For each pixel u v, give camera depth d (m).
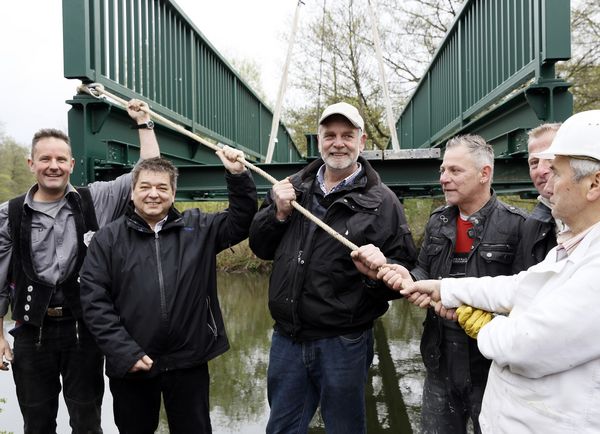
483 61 5.39
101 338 2.64
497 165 4.52
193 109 6.27
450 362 2.71
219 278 14.31
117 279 2.72
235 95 8.51
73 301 2.99
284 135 14.23
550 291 1.69
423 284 2.37
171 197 2.80
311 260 2.71
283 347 2.81
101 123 4.12
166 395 2.80
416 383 5.65
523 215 2.65
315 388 2.84
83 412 3.06
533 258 2.51
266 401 5.09
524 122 4.30
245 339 7.50
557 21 3.68
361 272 2.57
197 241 2.86
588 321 1.52
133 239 2.76
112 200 3.23
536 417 1.65
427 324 2.85
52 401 3.07
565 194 1.66
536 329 1.60
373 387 5.55
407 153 4.61
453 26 6.46
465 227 2.75
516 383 1.73
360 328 2.74
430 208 15.91
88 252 2.76
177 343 2.72
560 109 3.85
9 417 4.60
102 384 3.18
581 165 1.62
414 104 10.39
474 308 2.16
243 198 2.90
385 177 4.73
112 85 4.27
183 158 6.11
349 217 2.72
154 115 3.16
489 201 2.71
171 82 5.65
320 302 2.68
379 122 16.86
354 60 15.95
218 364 6.29
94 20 3.97
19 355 3.00
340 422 2.71
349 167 2.81
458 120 6.38
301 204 2.85
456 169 2.66
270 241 2.91
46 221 2.99
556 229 2.46
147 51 5.04
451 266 2.73
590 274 1.55
